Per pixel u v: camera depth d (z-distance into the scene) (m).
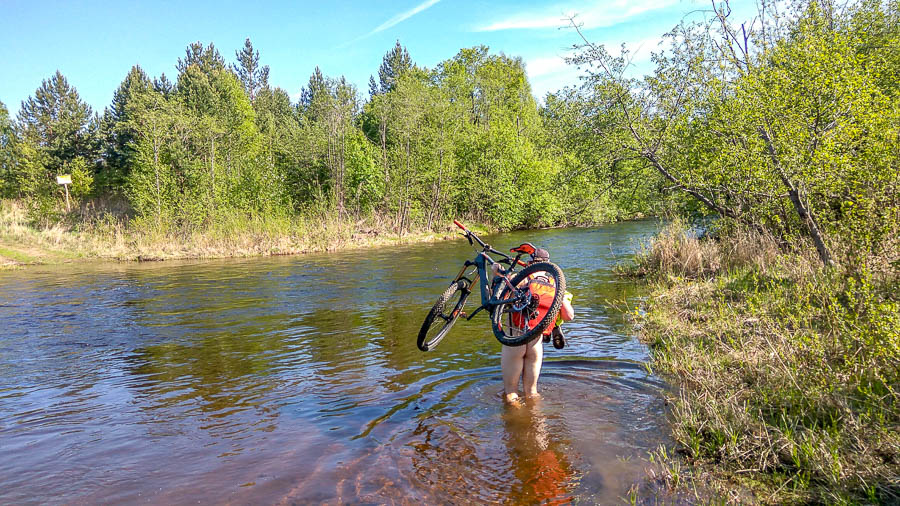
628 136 13.12
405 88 33.16
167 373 6.36
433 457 3.91
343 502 3.31
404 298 10.94
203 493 3.48
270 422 4.71
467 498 3.32
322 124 35.56
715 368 5.18
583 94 13.55
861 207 6.00
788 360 4.77
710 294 8.15
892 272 5.33
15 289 14.14
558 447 4.01
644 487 3.34
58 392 5.79
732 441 3.70
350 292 11.90
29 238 25.52
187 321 9.40
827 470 3.23
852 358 4.35
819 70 7.81
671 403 4.75
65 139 50.22
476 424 4.50
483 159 34.72
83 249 23.92
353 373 6.04
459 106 35.88
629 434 4.18
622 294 10.11
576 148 14.31
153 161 29.20
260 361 6.71
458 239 28.20
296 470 3.76
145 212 27.97
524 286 5.17
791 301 6.41
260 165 31.81
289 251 23.09
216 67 71.44
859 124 7.25
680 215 14.31
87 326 9.26
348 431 4.43
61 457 4.12
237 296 11.88
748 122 8.89
